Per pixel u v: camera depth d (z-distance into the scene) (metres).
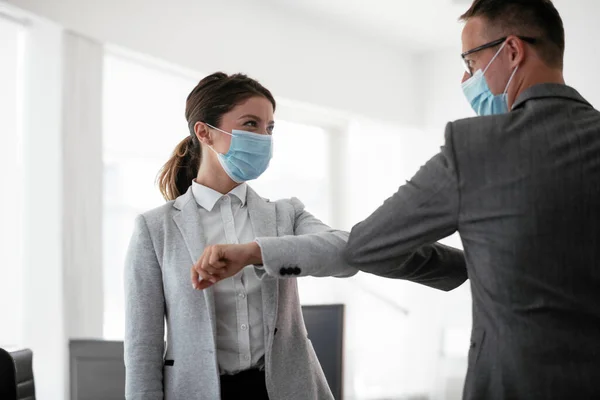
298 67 4.96
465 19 1.41
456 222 1.22
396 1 4.80
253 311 1.53
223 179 1.66
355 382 5.16
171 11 4.05
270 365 1.49
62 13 3.43
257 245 1.34
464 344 5.10
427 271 1.51
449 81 5.82
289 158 5.53
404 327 5.62
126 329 1.53
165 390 1.52
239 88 1.63
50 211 3.47
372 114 5.57
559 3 4.87
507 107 1.35
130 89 4.16
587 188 1.15
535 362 1.13
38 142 3.50
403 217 1.25
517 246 1.15
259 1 4.67
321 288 5.52
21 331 3.51
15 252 3.51
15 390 1.54
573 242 1.14
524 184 1.16
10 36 3.49
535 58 1.30
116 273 4.23
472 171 1.20
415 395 5.06
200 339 1.48
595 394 1.11
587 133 1.18
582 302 1.13
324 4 4.83
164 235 1.56
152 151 4.30
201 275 1.32
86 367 2.01
